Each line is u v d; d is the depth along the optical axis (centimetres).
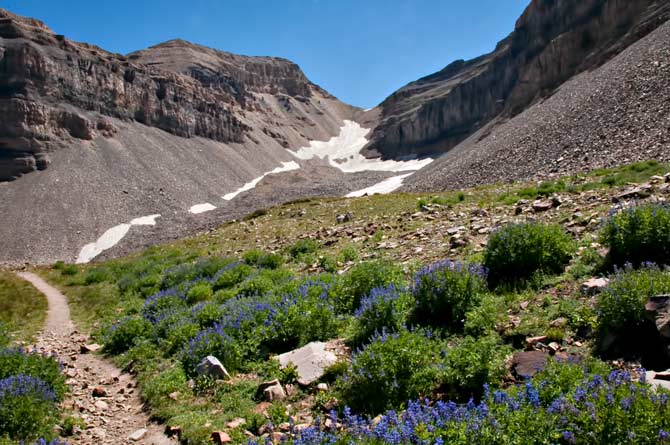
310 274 1534
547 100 9406
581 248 1013
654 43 6228
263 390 795
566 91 8306
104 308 1988
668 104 4181
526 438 458
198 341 1023
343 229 2306
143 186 13362
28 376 863
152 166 14738
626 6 11406
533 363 647
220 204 14238
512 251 998
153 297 1709
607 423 435
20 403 765
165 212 12456
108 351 1304
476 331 803
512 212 1702
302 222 3188
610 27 11806
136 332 1316
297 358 877
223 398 816
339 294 1129
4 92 13075
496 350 720
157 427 786
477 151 8869
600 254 936
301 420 685
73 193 11681
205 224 10150
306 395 765
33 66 13850
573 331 721
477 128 19725
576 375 556
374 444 500
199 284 1788
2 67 13350
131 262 3216
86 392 989
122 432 794
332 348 898
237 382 871
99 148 14150
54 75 14438
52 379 938
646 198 1318
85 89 15388
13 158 12156
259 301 1195
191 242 3672
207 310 1248
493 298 888
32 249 9506
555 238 1004
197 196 14312
